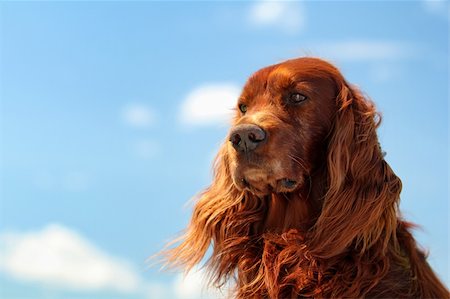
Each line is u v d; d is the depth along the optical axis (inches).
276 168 49.2
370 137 50.8
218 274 52.6
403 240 51.6
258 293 50.9
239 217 52.6
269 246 51.0
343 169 50.3
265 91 51.6
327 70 51.8
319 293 49.2
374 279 49.1
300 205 51.2
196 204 54.2
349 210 49.8
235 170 49.8
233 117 55.1
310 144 50.7
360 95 52.1
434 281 51.7
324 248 49.6
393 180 50.7
